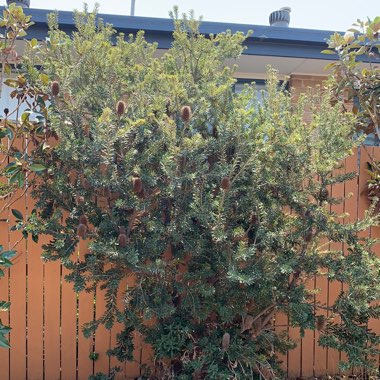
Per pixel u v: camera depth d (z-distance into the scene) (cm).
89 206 332
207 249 323
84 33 369
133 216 319
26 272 385
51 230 322
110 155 296
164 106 329
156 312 313
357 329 324
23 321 386
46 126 348
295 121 328
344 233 326
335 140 322
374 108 421
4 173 345
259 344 351
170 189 302
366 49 470
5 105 580
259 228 312
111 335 392
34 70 341
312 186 327
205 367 324
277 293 326
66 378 391
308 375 414
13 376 386
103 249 292
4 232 380
